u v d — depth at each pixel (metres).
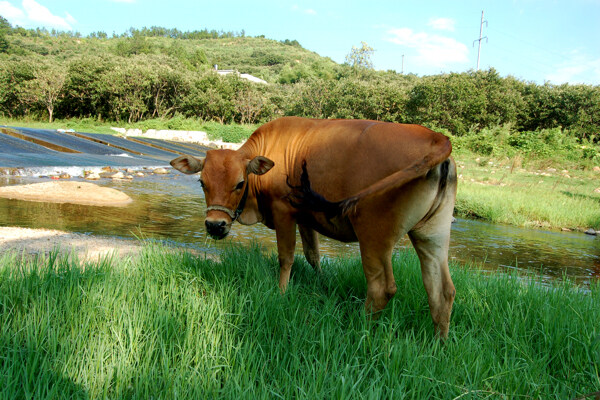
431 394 2.57
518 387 2.70
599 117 34.97
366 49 63.59
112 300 3.29
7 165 15.31
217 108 46.47
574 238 10.55
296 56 175.62
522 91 38.97
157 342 2.90
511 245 9.22
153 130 37.59
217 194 3.83
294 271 4.77
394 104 36.97
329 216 3.38
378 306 3.39
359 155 3.33
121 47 116.44
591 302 4.25
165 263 4.42
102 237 7.25
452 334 3.37
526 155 25.84
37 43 139.12
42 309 3.08
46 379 2.42
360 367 2.88
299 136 3.86
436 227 3.21
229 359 2.85
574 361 3.10
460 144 28.02
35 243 6.31
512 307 3.87
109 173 15.86
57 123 41.50
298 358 2.80
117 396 2.42
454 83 34.12
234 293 3.63
